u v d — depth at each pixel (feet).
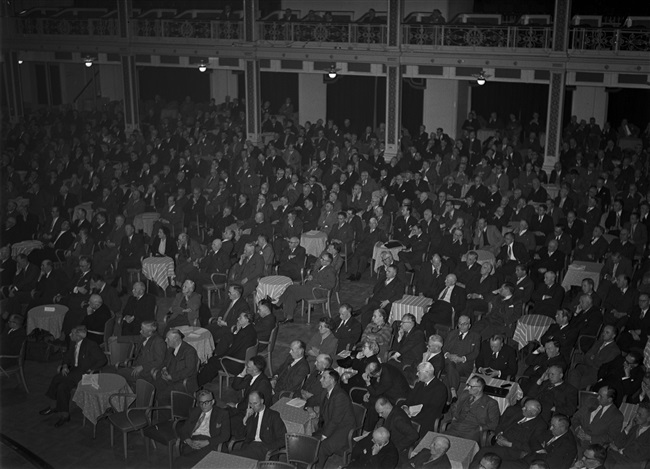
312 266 59.57
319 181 83.05
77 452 37.06
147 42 102.06
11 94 111.75
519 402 35.99
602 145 86.63
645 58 77.97
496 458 28.40
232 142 94.43
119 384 38.58
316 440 31.60
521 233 58.70
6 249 55.98
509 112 104.32
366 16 93.20
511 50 83.15
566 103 100.17
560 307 47.52
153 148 91.86
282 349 48.93
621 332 44.70
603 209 68.33
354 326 44.21
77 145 90.89
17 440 38.14
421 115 106.22
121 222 61.36
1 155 89.66
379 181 80.84
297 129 98.12
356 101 109.81
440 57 86.79
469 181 79.05
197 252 57.21
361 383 39.29
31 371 46.39
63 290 52.01
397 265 55.36
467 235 59.62
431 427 34.94
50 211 73.20
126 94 105.19
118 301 49.21
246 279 54.85
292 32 93.61
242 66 98.17
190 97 120.06
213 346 44.19
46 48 108.17
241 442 35.19
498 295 46.50
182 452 34.40
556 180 76.48
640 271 52.37
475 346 40.81
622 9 94.73
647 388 36.52
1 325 48.55
